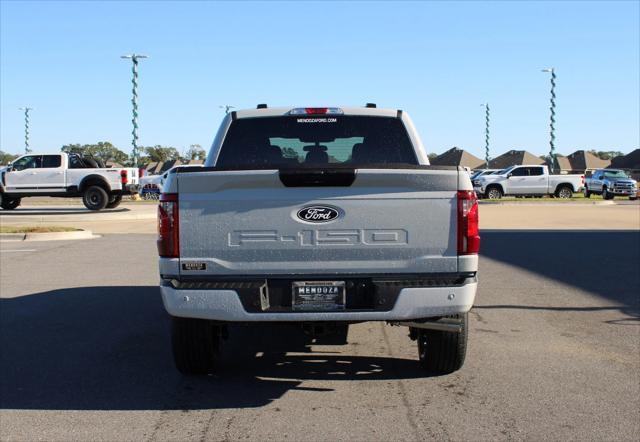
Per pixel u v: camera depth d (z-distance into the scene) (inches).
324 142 240.2
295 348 244.4
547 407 178.7
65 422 171.5
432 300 172.9
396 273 175.5
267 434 162.1
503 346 242.1
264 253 174.9
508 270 426.0
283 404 183.5
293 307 175.0
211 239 174.6
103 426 168.4
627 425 165.6
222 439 159.3
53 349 243.9
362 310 173.3
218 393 193.6
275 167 172.4
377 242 174.6
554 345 243.3
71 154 1058.1
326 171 171.2
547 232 700.7
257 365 222.1
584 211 1106.7
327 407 180.7
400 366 219.5
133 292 358.6
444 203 174.6
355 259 175.0
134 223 857.5
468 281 174.9
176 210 175.0
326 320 173.6
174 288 173.9
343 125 239.5
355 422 169.3
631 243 582.9
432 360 203.2
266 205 174.1
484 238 635.5
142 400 187.9
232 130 239.9
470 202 174.7
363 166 172.9
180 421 171.3
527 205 1312.7
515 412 175.2
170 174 176.1
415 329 214.7
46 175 1032.8
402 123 239.8
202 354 199.6
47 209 1157.1
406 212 173.9
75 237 660.7
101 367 220.5
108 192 1041.5
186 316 175.5
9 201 1055.0
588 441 156.1
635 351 234.5
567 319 285.9
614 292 347.9
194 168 174.1
